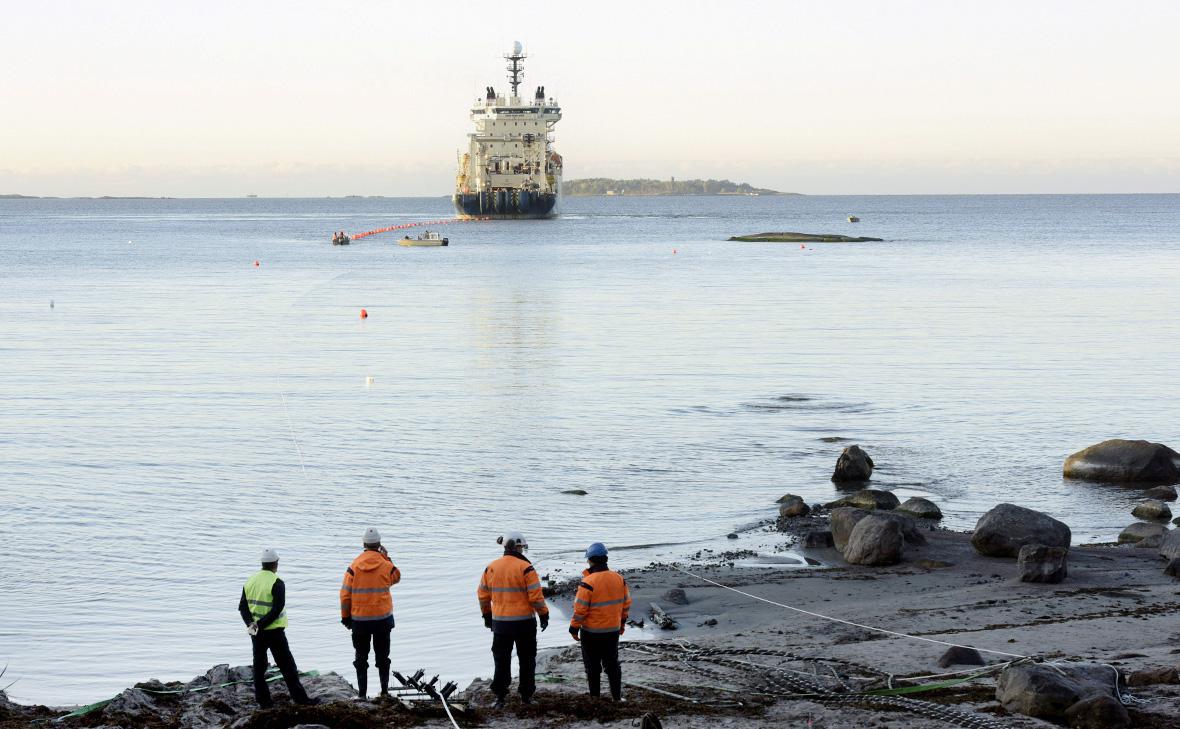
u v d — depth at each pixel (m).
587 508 36.84
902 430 49.66
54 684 22.39
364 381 62.66
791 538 33.72
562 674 21.45
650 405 55.22
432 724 17.16
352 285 130.12
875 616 25.38
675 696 19.02
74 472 41.09
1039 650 22.02
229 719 17.84
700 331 84.88
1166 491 39.25
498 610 18.08
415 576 29.48
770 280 134.12
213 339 81.06
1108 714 16.39
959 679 19.86
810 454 45.09
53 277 140.38
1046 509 37.69
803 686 19.62
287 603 27.41
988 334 82.62
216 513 35.66
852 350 74.38
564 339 80.44
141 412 53.16
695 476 41.34
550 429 49.44
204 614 26.64
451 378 63.53
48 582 28.69
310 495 37.97
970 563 30.59
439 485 39.66
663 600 27.30
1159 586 27.95
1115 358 70.50
